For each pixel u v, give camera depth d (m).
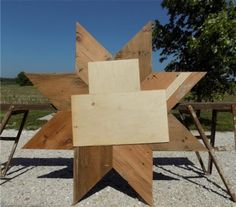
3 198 1.51
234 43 3.12
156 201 1.48
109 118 1.43
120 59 1.46
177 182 1.73
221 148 1.57
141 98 1.43
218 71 3.34
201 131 1.54
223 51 3.14
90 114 1.44
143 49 1.45
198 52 3.22
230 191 1.50
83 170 1.45
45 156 2.30
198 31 3.38
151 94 1.43
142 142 1.43
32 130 3.27
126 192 1.58
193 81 1.46
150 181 1.44
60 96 1.49
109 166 1.45
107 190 1.61
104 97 1.44
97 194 1.55
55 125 1.49
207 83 3.40
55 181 1.74
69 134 1.49
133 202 1.47
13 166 2.03
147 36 1.45
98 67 1.45
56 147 1.50
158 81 1.46
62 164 2.09
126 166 1.45
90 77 1.45
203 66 3.41
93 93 1.45
